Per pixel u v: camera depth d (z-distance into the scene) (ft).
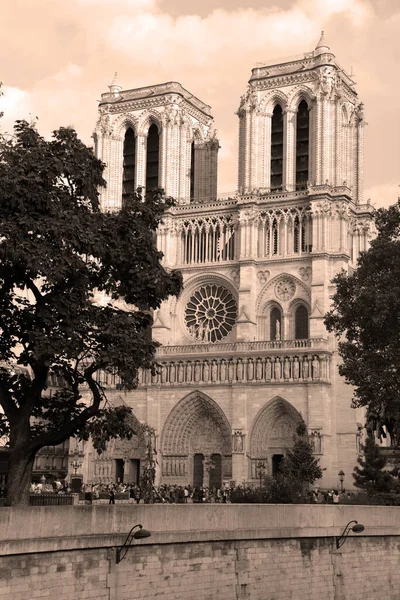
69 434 191.01
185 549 171.22
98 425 195.00
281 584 189.98
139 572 162.20
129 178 556.51
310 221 490.49
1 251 174.29
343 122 513.45
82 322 189.57
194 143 561.84
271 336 496.23
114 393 503.61
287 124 510.17
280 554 190.80
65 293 186.09
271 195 499.92
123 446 501.15
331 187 486.79
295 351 465.47
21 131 192.13
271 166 520.42
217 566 177.27
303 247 492.13
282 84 511.81
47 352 179.42
